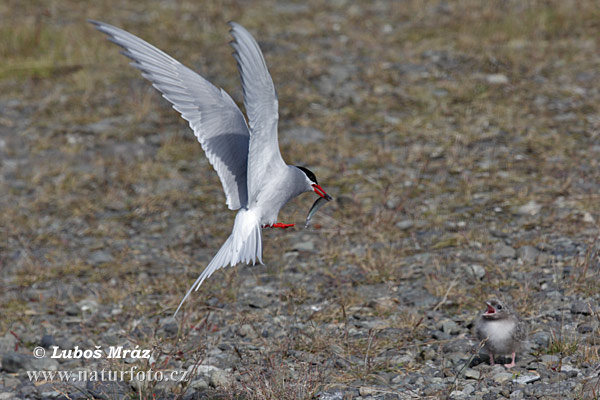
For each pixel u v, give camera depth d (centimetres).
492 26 2289
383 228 1304
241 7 2678
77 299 1199
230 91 1988
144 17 2594
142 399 885
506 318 866
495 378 846
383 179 1509
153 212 1495
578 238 1204
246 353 962
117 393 916
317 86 2000
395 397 828
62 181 1630
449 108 1820
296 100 1920
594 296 1015
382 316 1039
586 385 797
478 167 1522
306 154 1634
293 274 1194
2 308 1183
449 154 1589
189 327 1051
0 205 1534
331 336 984
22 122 1917
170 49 2291
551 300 1023
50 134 1848
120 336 1062
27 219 1483
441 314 1028
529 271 1116
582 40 2166
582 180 1420
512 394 810
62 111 1969
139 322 1098
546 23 2277
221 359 959
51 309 1176
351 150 1644
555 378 830
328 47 2270
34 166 1698
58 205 1534
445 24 2373
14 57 2273
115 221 1468
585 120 1700
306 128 1769
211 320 1080
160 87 732
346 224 1343
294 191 749
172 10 2656
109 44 2344
